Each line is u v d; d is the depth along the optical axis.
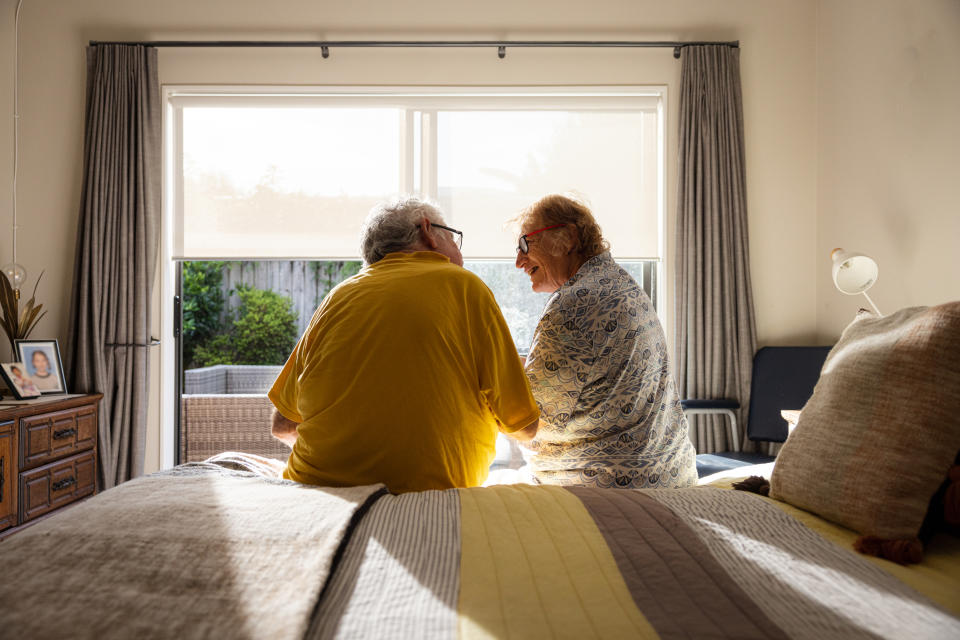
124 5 3.28
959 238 2.25
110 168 3.16
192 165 3.36
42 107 3.25
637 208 3.38
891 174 2.64
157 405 3.25
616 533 0.83
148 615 0.59
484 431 1.25
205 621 0.58
